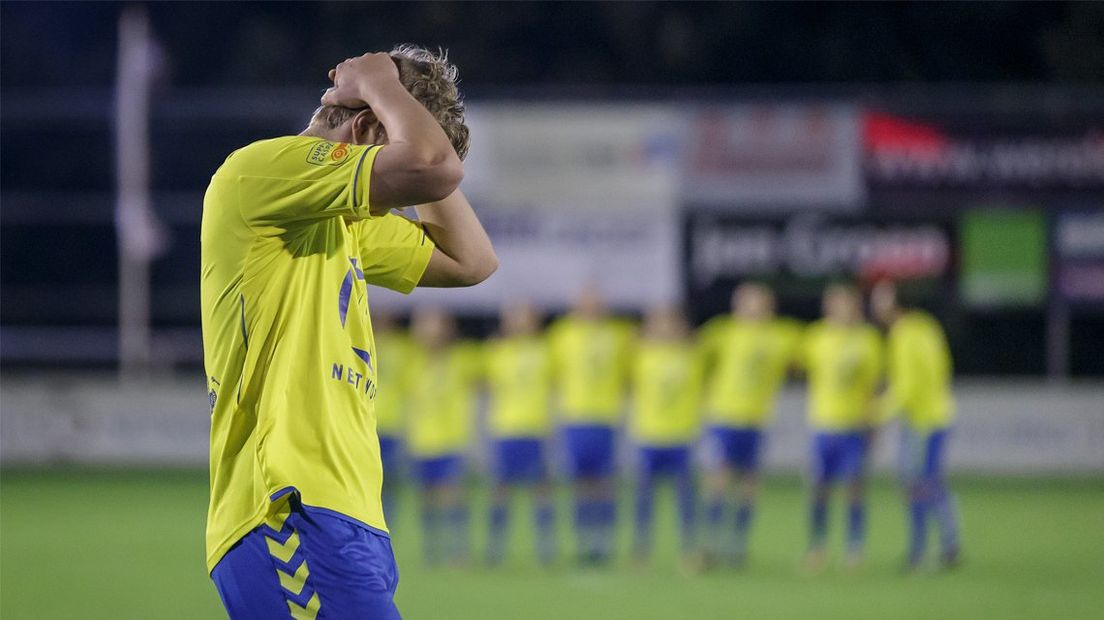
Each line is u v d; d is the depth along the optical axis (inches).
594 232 2464.3
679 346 1553.9
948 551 1486.2
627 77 3255.4
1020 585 1359.5
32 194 2970.0
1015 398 2357.3
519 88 3228.3
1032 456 2353.6
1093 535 1733.5
